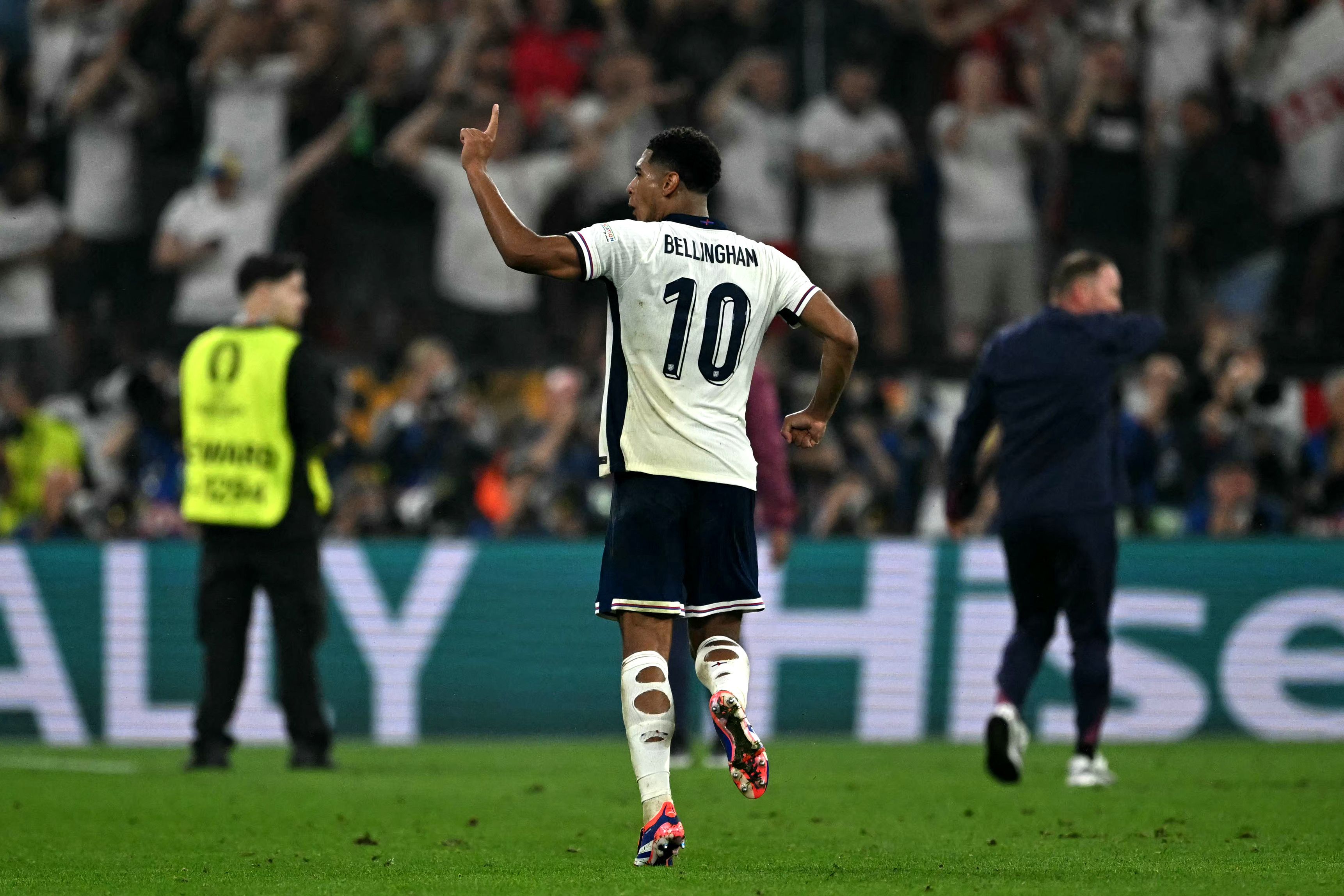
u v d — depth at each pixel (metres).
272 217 47.09
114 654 36.84
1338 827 18.52
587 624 37.47
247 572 27.50
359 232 48.03
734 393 15.00
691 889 12.90
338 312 47.97
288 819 19.94
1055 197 48.03
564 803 22.03
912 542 37.53
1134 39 49.59
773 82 48.41
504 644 37.31
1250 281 47.31
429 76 49.50
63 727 36.72
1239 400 40.62
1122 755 31.38
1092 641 23.28
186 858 15.91
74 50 49.81
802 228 48.53
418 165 47.03
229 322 46.41
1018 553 23.08
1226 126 48.59
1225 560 37.06
